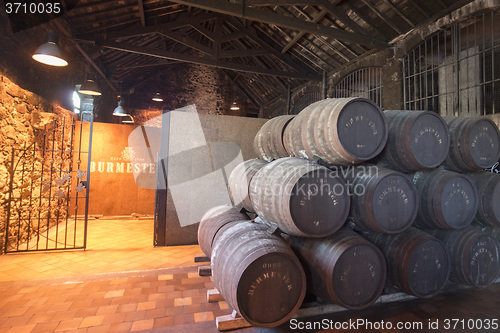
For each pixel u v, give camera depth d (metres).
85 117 8.15
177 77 13.52
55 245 4.79
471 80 5.60
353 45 7.51
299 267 2.18
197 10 8.52
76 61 7.38
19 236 4.62
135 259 4.10
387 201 2.45
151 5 7.09
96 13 6.50
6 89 4.17
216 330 2.29
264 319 2.07
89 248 4.66
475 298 2.89
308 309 2.49
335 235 2.41
